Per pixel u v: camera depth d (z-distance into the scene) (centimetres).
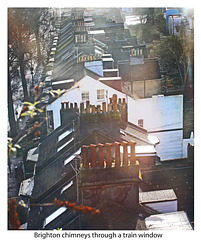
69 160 2105
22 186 2444
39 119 2794
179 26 3262
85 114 2034
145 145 2416
